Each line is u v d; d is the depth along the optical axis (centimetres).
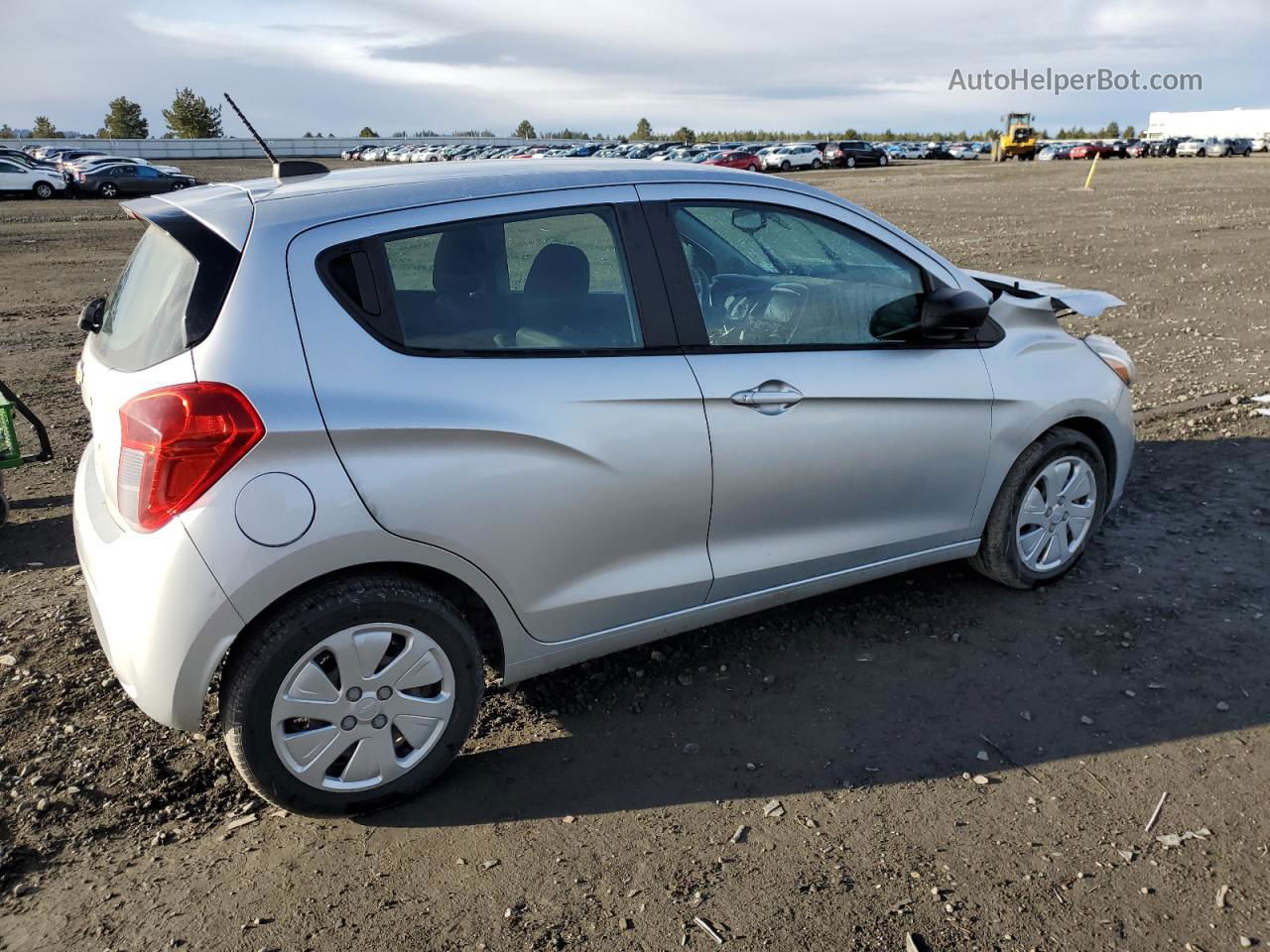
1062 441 393
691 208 321
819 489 337
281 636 255
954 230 1869
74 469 599
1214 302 1066
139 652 250
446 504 268
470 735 318
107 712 333
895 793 288
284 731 266
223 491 244
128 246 1923
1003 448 379
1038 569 407
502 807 286
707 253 326
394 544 263
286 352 254
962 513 380
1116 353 433
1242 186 2909
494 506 276
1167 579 418
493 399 275
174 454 242
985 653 364
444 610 276
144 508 246
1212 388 714
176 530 244
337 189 282
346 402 256
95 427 285
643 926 240
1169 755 303
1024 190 2984
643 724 327
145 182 3559
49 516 524
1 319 1138
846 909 244
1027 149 6569
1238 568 426
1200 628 377
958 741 312
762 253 334
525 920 243
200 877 260
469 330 279
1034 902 245
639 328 304
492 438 273
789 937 236
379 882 257
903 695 339
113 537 264
